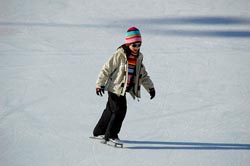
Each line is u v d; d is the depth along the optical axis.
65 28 25.25
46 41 22.62
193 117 14.12
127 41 10.94
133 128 13.13
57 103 14.95
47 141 12.02
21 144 11.76
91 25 26.12
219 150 11.72
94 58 20.28
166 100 15.61
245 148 11.88
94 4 30.98
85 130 12.88
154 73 18.58
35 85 16.58
